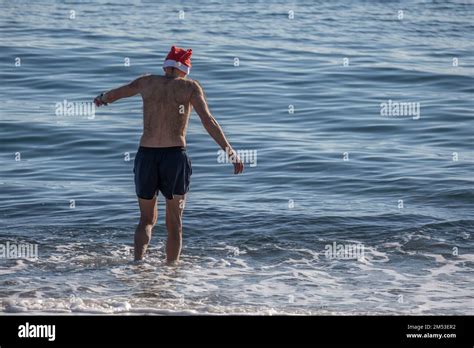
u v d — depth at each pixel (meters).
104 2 74.50
